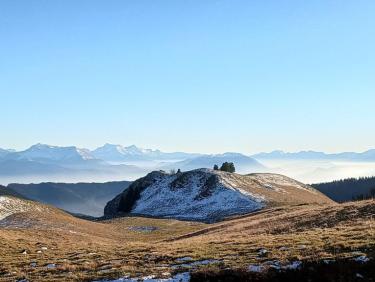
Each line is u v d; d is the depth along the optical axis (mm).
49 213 92625
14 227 72062
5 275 29469
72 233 66375
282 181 182625
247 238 36719
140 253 33281
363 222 37812
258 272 22703
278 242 30328
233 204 132125
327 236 30062
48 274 28578
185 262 27453
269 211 87000
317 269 22047
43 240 48688
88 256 34531
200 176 167125
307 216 49125
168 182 173750
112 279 25328
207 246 33094
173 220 113000
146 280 24094
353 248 24469
